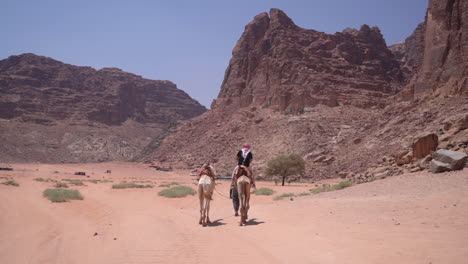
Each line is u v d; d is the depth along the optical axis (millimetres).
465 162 22016
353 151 98000
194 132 174625
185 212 18766
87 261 8539
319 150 105000
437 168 22484
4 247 9914
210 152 143875
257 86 160125
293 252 8656
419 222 11070
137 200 26547
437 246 8086
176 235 11578
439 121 80375
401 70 183625
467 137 26547
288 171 67500
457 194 15641
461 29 97188
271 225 12664
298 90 137250
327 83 141125
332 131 114812
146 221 15094
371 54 176375
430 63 101312
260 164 112188
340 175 85938
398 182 22469
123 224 14375
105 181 70188
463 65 92250
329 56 167375
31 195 26531
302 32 182250
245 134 140375
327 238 9844
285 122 128125
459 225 10219
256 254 8711
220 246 9750
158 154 175625
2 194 26094
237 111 161000
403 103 104625
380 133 96125
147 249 9633
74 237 11492
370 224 11383
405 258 7410
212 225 13578
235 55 190000
